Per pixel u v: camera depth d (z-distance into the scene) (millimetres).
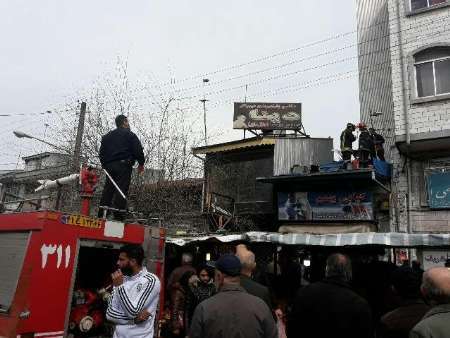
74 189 11438
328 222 13898
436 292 2943
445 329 2742
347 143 14672
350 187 13758
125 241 5707
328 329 3449
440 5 14328
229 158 19141
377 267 8367
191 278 7090
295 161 17484
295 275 8047
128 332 4148
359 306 3484
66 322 4785
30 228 4809
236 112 21047
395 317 3467
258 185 18047
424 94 14211
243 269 4387
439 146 13805
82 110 15672
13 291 4609
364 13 18922
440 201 13773
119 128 7477
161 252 6203
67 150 15938
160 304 6039
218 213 16031
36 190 8203
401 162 14773
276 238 9734
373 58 18250
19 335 4367
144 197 14797
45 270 4688
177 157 16109
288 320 3791
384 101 17469
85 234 5180
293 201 14617
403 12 15031
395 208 14469
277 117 20672
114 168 7141
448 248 12484
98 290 5770
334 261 3799
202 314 3240
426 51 14359
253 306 3234
